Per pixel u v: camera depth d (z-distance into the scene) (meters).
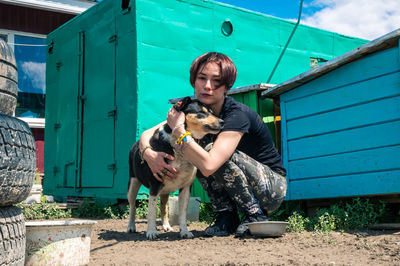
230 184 3.41
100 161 7.01
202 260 2.55
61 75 8.43
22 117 11.13
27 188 2.12
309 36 8.61
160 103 6.44
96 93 7.25
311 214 4.85
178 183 3.61
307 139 4.79
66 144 8.09
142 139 3.62
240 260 2.52
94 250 3.04
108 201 6.88
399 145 3.86
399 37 3.79
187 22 6.91
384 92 4.02
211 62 3.19
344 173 4.35
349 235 3.52
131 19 6.43
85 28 7.71
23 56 11.20
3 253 1.84
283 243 3.08
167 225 4.27
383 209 4.10
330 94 4.55
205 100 3.27
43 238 2.27
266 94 5.27
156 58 6.47
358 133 4.24
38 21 11.36
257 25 7.85
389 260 2.44
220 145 3.14
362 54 4.19
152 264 2.49
